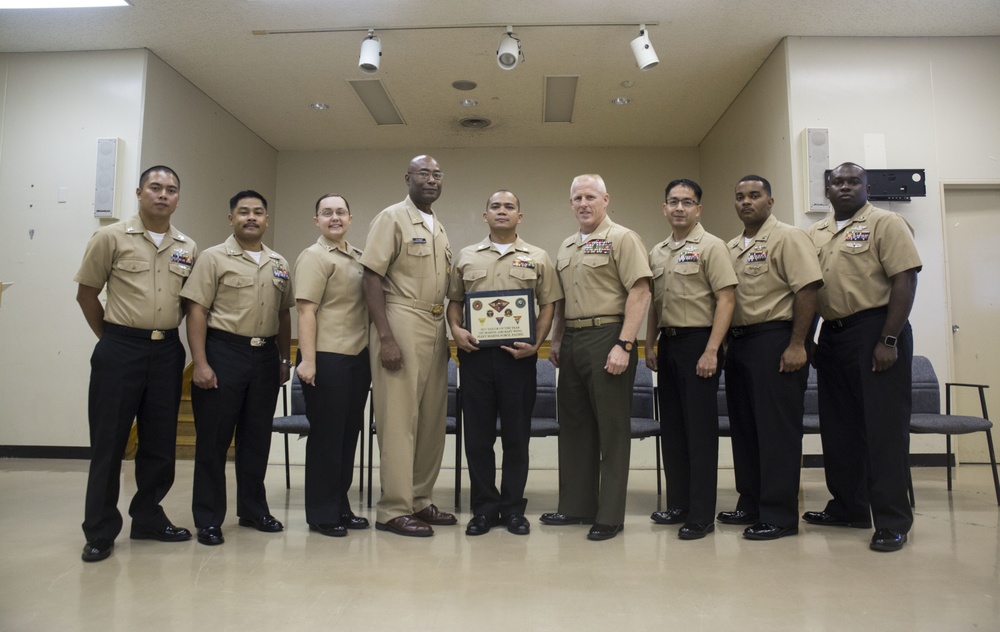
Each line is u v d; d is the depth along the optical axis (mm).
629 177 7973
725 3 4828
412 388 2867
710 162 7438
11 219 5457
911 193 5047
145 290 2637
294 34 5316
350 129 7441
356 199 8070
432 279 2941
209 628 1751
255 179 7598
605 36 5324
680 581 2158
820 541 2691
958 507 3416
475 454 2924
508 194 3027
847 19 5039
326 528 2787
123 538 2746
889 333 2625
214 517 2748
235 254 2902
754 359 2846
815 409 4070
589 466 3025
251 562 2375
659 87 6293
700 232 2934
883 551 2525
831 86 5254
